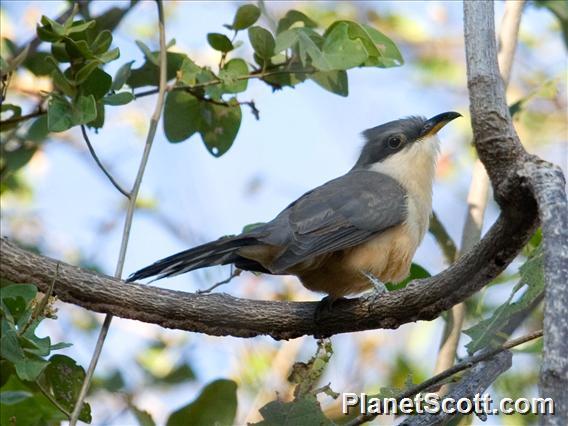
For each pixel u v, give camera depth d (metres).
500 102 8.02
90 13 13.79
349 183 11.60
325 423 9.16
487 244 8.36
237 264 10.71
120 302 9.52
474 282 8.84
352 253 10.99
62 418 10.20
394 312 9.55
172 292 9.74
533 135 18.34
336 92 11.80
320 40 11.45
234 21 11.68
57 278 9.34
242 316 9.83
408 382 9.24
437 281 9.06
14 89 13.24
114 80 11.13
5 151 13.09
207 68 11.70
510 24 12.84
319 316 9.83
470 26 8.34
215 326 9.81
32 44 12.87
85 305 9.48
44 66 12.83
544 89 13.99
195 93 11.89
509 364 9.56
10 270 9.23
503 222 8.09
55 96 10.09
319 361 9.45
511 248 8.29
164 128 12.39
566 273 6.51
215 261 10.34
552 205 7.10
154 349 14.43
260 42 11.43
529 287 9.47
